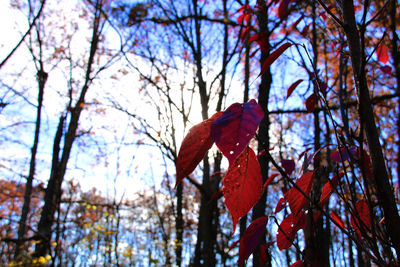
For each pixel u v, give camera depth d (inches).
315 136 105.4
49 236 287.9
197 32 257.6
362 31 26.6
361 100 26.6
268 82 114.7
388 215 25.4
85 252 338.3
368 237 26.8
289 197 30.0
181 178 19.6
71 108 393.7
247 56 143.6
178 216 342.0
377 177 26.4
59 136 374.9
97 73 366.3
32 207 478.0
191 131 20.4
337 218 34.3
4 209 492.1
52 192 339.3
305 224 33.1
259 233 29.2
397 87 120.8
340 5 30.6
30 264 200.7
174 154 212.2
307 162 31.7
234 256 192.4
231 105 18.1
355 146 30.3
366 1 26.7
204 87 233.5
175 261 279.9
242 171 24.2
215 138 16.1
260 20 94.3
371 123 26.8
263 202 99.1
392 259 25.6
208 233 203.5
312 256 30.4
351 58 28.6
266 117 109.3
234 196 24.5
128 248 265.1
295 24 54.1
